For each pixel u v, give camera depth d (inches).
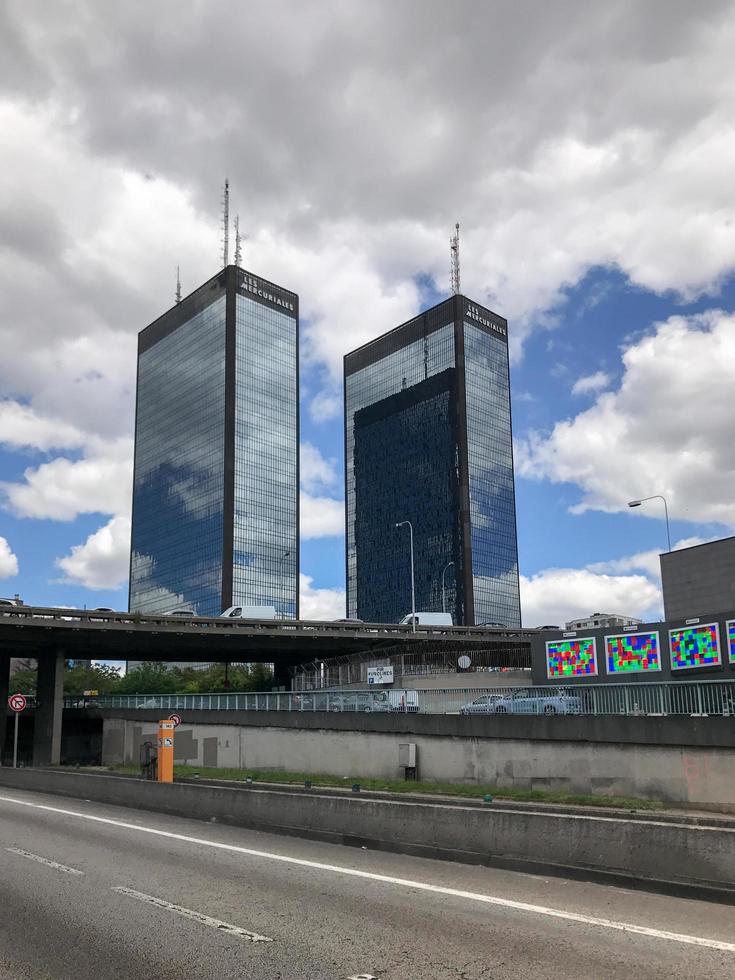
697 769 903.7
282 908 412.8
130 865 541.3
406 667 2466.8
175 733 1806.1
